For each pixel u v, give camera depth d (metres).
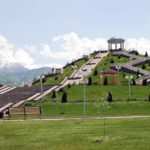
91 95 67.19
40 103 56.34
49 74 125.44
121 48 172.50
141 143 17.02
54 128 23.70
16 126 25.47
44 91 76.56
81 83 88.50
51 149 16.16
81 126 24.64
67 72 123.38
